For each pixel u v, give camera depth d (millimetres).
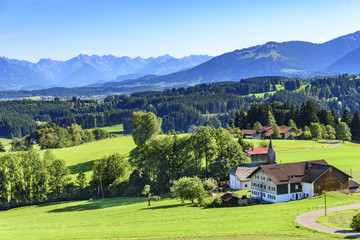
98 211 92750
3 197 116625
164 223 67312
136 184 119875
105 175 123500
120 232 59625
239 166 116125
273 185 91312
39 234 59906
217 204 87000
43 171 120562
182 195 91125
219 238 53656
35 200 118875
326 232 55906
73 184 124188
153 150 127188
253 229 58969
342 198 84312
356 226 56469
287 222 63281
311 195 91188
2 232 62844
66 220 80875
